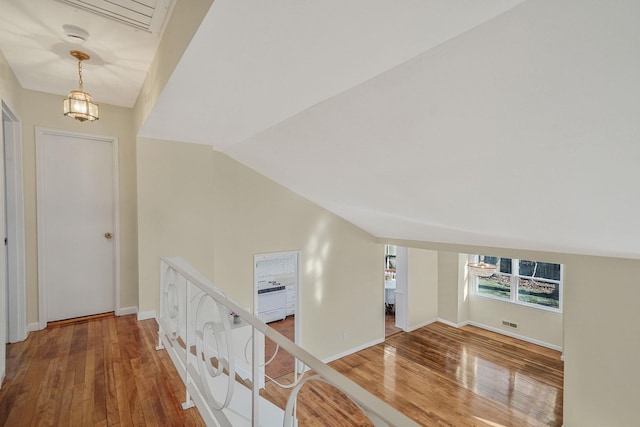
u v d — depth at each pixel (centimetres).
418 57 133
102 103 312
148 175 316
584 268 323
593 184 175
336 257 532
